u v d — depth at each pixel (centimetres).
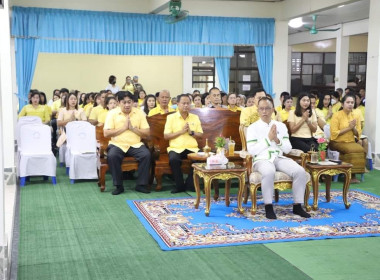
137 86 1146
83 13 999
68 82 1223
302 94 666
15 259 377
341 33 1414
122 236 434
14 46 972
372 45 825
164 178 721
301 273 348
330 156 691
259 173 495
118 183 605
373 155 822
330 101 866
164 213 508
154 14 1041
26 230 452
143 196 596
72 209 530
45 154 662
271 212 488
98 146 648
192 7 1060
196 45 1073
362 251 395
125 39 1029
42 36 978
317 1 960
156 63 1267
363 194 604
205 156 566
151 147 654
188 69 1288
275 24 1106
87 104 982
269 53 1109
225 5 1077
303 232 441
